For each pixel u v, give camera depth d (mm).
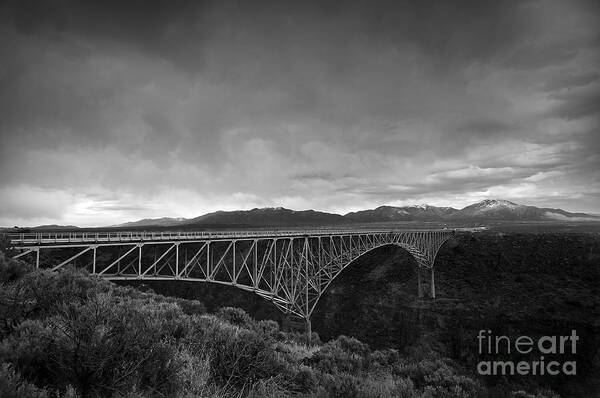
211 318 8039
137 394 3672
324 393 5672
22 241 20219
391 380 8555
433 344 69312
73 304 4961
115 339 4328
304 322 43000
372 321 80562
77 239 23062
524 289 75000
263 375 5992
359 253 54781
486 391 10109
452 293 79812
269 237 39250
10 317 5520
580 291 69750
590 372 54875
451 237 103562
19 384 3336
